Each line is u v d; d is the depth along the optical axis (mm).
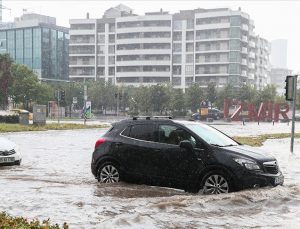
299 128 46125
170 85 88688
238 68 109000
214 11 109750
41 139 25547
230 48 108688
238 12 107562
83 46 123500
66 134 30844
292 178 11273
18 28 124562
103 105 96812
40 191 8836
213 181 8445
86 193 8594
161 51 115438
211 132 9469
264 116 71250
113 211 7008
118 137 9734
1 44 127625
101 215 6766
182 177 8734
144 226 6012
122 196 8289
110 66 121625
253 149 9133
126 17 117625
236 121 68562
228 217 6633
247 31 112688
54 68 125688
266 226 6180
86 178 10969
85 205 7477
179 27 115062
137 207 7242
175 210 6984
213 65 111250
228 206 7305
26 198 8094
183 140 8930
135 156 9352
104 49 122250
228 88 88688
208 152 8555
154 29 115250
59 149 19328
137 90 89438
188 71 114438
